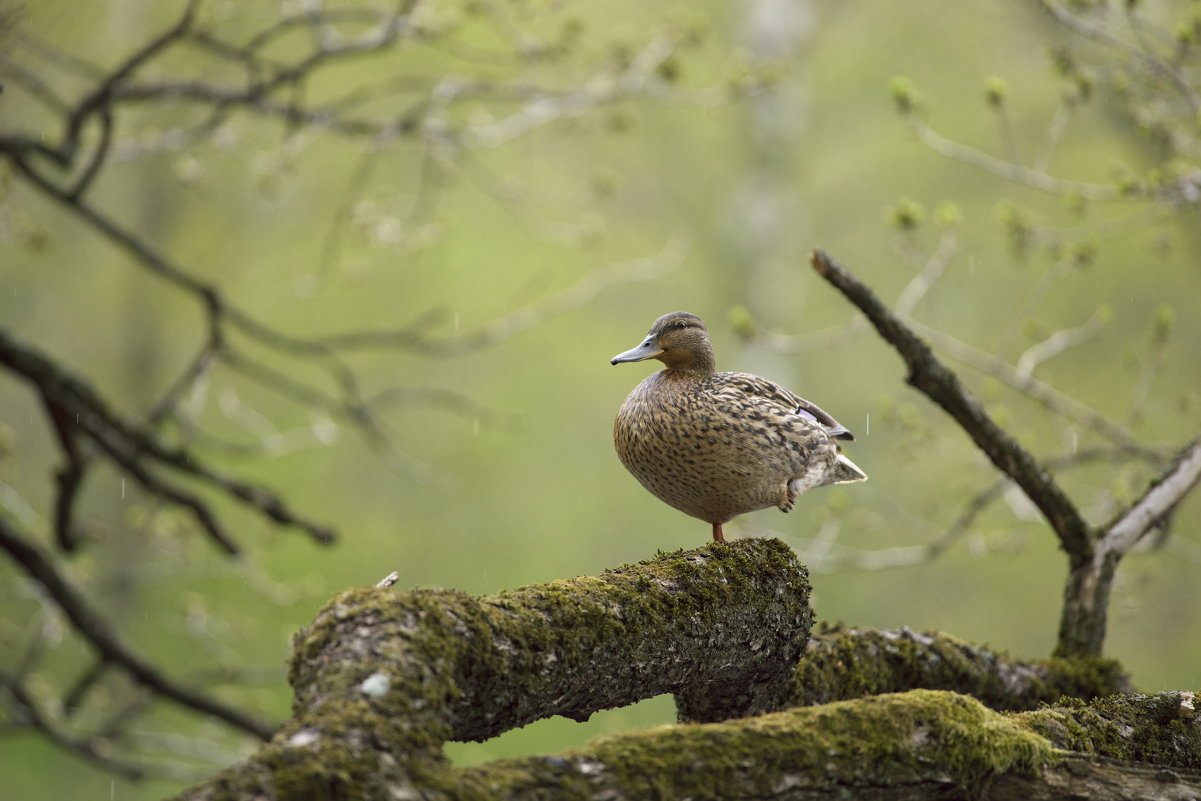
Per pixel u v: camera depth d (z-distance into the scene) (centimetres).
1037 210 1891
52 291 2442
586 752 332
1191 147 905
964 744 374
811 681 537
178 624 2097
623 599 411
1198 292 1942
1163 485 701
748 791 340
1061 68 895
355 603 356
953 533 989
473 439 2480
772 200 2042
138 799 2161
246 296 2508
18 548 951
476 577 2358
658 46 1101
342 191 2130
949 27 2052
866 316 602
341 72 2016
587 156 2170
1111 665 653
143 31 1855
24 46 1007
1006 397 1727
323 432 1121
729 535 1391
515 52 1069
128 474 964
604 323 2408
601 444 2427
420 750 314
